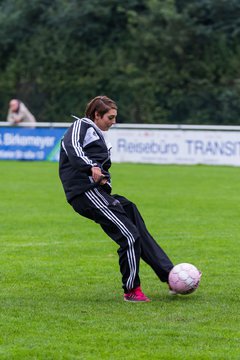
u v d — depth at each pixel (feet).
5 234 95.55
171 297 61.87
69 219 108.88
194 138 204.13
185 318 54.65
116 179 166.20
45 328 51.88
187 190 145.59
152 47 291.17
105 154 60.03
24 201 129.18
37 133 219.00
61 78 296.51
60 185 154.30
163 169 191.83
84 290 64.80
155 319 54.39
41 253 82.79
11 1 315.58
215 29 291.79
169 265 61.41
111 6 299.79
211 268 74.74
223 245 87.92
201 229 99.55
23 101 298.56
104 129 60.85
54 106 295.28
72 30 300.61
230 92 277.44
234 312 56.65
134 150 210.59
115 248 86.38
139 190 145.18
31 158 219.82
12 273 72.08
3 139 222.89
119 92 289.53
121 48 297.33
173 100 283.38
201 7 293.02
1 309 57.41
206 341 49.08
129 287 59.82
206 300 60.75
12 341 48.91
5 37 306.96
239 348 47.65
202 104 282.36
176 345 48.21
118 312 56.39
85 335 50.24
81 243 89.45
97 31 302.45
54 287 66.03
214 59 287.89
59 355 46.01
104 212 59.36
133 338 49.57
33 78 299.79
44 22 308.40
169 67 289.12
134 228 59.62
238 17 292.81
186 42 287.89
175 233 96.17
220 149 201.98
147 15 296.10
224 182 160.66
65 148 58.85
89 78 292.81
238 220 107.55
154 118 283.38
